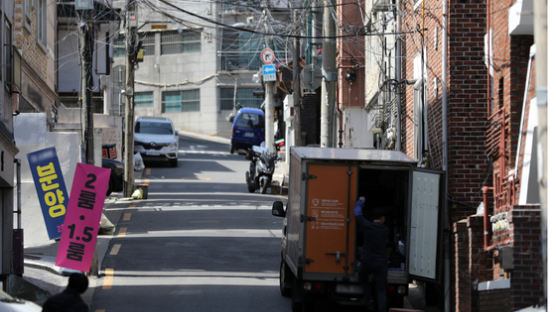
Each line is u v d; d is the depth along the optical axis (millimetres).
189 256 41781
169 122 103938
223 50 160625
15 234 36188
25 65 55562
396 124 49906
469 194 35531
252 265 39969
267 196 72188
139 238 47281
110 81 92562
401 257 30422
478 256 28953
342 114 76875
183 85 164000
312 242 28719
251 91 160625
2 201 37406
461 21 36156
